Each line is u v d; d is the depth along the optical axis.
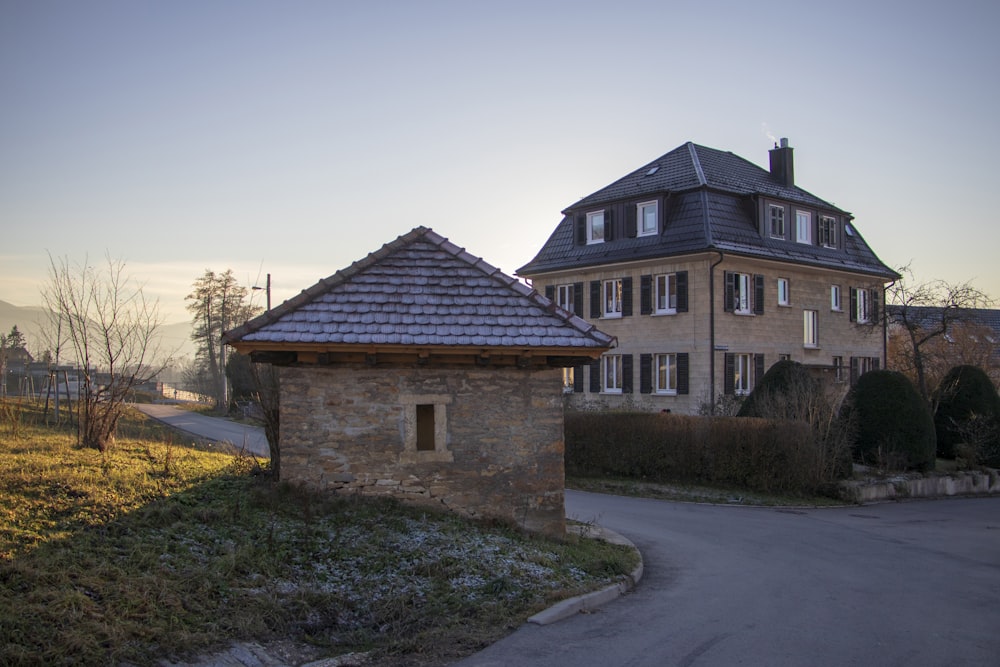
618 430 22.11
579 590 9.16
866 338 37.53
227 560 8.01
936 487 22.11
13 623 5.95
